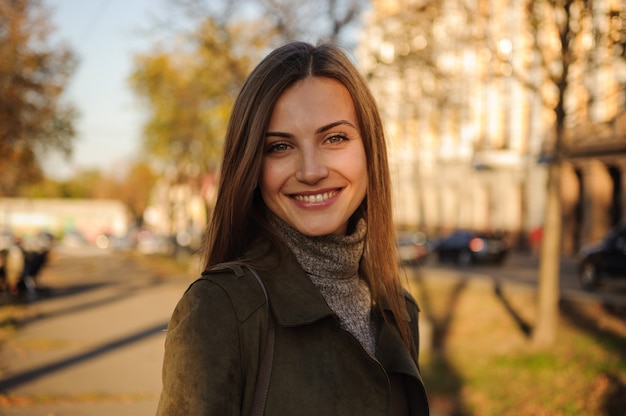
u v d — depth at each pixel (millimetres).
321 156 1585
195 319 1367
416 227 47219
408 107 13414
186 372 1340
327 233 1588
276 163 1587
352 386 1452
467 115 13953
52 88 18516
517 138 36000
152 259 41625
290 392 1398
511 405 6629
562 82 9180
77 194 115438
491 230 40188
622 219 30844
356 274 1724
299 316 1436
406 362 1652
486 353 9164
